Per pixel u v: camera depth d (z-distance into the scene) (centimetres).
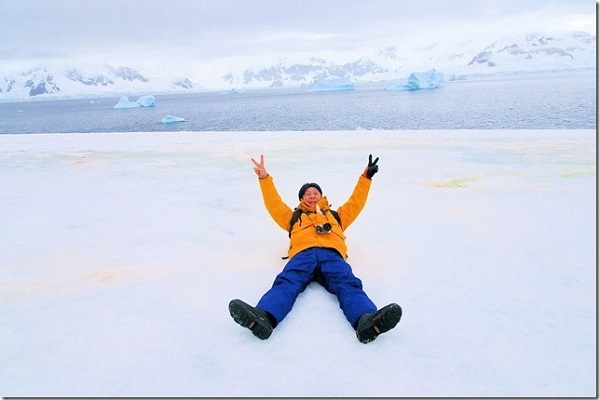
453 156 716
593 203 433
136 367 191
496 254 313
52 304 254
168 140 1127
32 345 211
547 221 383
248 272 292
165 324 227
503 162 649
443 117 3566
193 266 306
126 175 679
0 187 618
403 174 602
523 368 182
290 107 6444
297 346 202
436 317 226
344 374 181
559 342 201
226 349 202
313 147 888
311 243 267
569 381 173
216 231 386
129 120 5781
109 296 262
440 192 500
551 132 926
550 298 244
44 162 836
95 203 510
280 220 305
